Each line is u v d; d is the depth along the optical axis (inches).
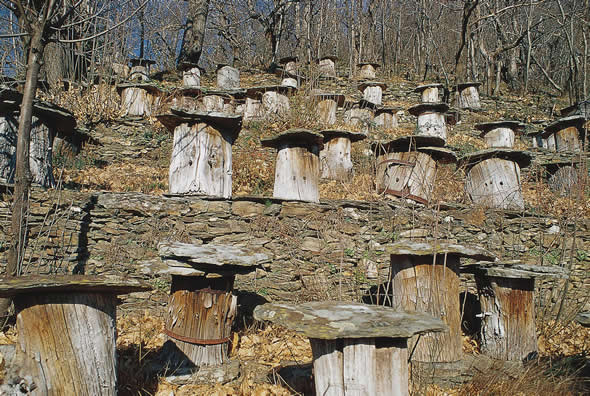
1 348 101.3
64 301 82.0
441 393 114.3
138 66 505.4
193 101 350.6
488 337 139.0
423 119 375.6
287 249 182.7
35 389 77.4
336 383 85.0
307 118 332.8
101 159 273.9
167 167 276.4
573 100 574.9
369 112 415.5
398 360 86.9
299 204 189.2
